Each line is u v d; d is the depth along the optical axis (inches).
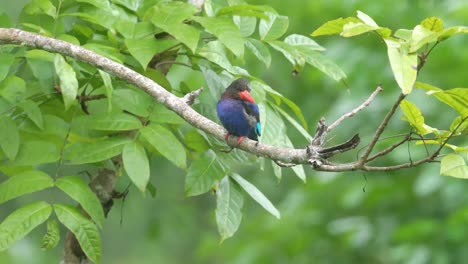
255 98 404.5
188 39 375.6
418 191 644.7
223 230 400.5
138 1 421.1
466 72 710.5
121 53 419.5
